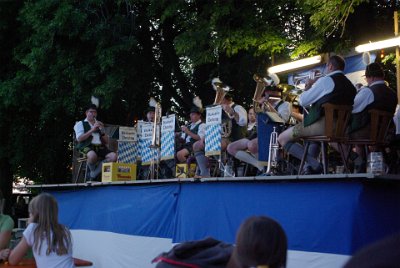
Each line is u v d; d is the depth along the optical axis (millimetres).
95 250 9531
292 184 6082
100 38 12742
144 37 14539
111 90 12734
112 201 9227
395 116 7621
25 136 15742
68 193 10578
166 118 9039
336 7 9492
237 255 2643
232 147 8266
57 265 5082
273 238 2602
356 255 1509
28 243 5129
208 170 8578
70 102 13352
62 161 16781
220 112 7887
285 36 11906
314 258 5758
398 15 10344
